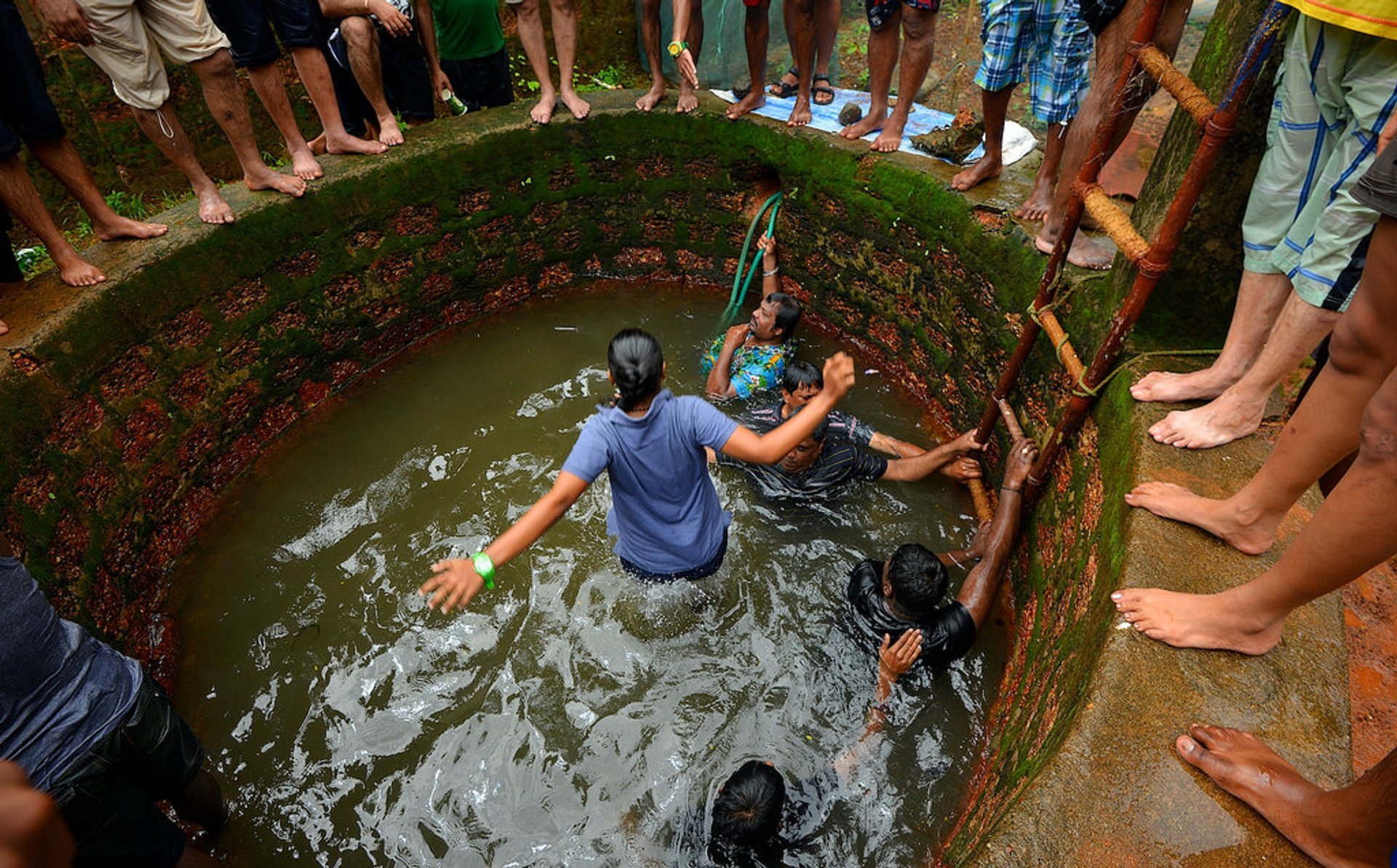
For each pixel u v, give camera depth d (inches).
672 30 257.6
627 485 120.3
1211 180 111.0
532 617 146.6
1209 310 120.4
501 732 132.2
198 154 225.8
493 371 204.2
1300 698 78.0
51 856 38.6
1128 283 124.9
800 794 122.6
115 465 150.8
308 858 120.6
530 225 217.0
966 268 171.0
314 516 168.7
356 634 146.6
